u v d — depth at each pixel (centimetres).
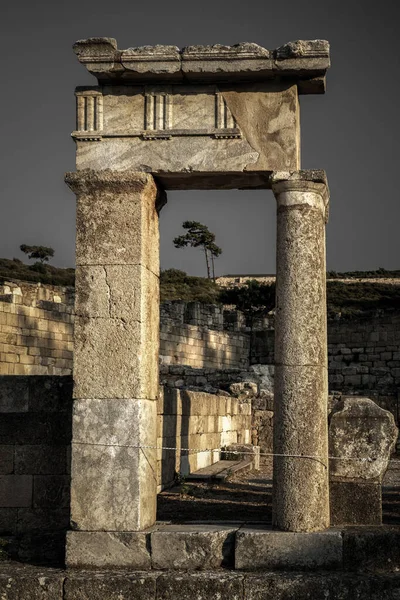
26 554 1023
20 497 1114
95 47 998
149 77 1012
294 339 970
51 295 3162
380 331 4300
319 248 990
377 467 1031
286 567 934
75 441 976
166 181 1048
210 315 4466
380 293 6606
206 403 2038
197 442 1934
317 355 973
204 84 1016
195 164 1003
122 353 982
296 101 1009
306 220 981
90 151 1017
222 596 889
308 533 940
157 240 1073
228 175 1020
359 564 936
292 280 977
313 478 957
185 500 1442
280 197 994
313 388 966
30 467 1116
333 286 6806
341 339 4400
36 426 1120
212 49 990
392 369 4231
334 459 1038
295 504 952
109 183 1001
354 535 940
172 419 1675
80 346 988
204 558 948
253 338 4612
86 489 969
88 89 1025
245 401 2677
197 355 4122
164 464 1603
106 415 975
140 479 968
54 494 1109
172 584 898
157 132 1006
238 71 991
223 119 1007
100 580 906
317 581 888
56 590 908
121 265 995
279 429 970
